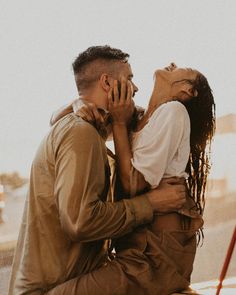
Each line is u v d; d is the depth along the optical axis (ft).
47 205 6.59
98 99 7.02
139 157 6.66
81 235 6.25
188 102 7.18
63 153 6.42
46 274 6.53
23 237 6.86
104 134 6.97
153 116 6.80
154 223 6.75
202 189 8.05
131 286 6.50
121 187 7.00
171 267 6.63
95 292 6.39
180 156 6.77
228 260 6.78
